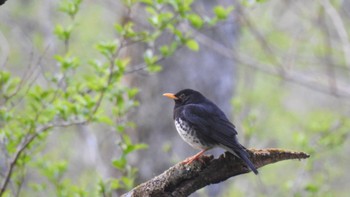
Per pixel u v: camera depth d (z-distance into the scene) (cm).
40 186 1269
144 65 1233
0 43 2080
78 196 1203
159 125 1450
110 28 2277
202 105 1072
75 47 2195
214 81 1516
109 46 1118
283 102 2439
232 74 1583
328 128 1546
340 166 2023
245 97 2194
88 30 2255
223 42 1611
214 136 1027
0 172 1209
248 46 2180
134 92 1145
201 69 1494
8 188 1292
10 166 1090
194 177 855
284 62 2088
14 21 2280
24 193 1680
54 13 2292
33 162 1242
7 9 2327
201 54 1497
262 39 1794
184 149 1448
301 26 2103
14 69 2164
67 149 2039
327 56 1988
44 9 2291
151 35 1142
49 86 1174
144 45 1449
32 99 1141
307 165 1413
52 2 2306
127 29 1125
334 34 2144
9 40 2258
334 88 1827
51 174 1239
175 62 1465
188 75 1473
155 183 855
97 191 1158
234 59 1565
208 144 1045
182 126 1053
